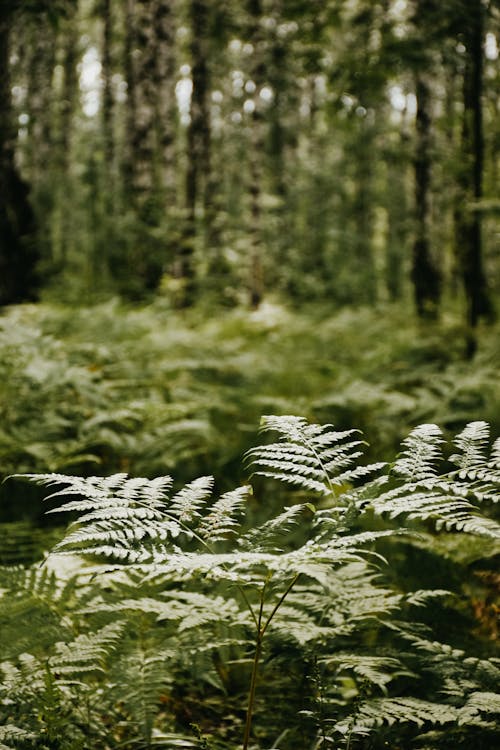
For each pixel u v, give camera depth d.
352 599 2.83
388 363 8.10
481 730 2.32
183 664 2.59
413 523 2.43
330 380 7.76
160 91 17.42
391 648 2.78
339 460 2.40
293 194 22.62
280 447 2.46
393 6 9.13
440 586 3.34
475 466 2.30
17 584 2.90
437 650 2.55
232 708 2.94
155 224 14.53
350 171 24.80
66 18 7.86
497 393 6.20
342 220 24.05
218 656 3.14
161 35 17.47
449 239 13.51
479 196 8.14
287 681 2.98
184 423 5.18
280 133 24.47
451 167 8.41
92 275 14.58
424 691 2.82
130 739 2.65
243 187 28.27
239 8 15.04
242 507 2.36
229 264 15.31
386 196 24.70
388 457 5.41
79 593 2.99
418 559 3.49
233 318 11.14
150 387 6.63
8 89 9.50
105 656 2.66
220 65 23.33
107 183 19.83
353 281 20.72
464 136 8.39
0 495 4.69
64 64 25.64
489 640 3.02
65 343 7.15
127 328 8.09
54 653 2.67
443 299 18.16
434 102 11.80
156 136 21.44
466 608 3.22
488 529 2.07
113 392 6.02
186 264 14.62
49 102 22.56
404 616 3.08
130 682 2.47
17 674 2.48
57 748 2.21
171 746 2.58
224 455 5.38
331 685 2.61
